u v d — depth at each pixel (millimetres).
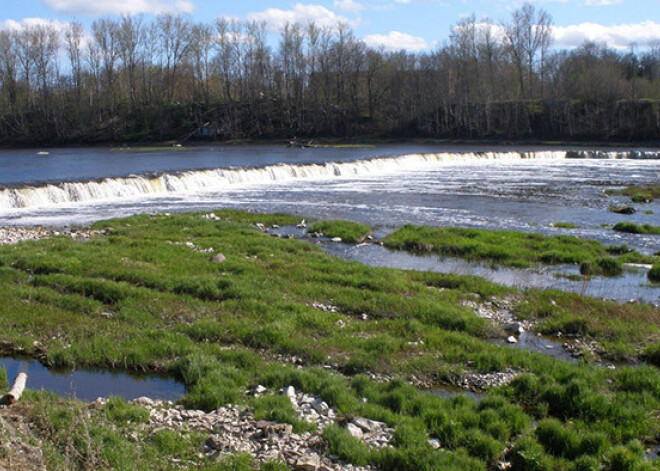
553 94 97125
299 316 15203
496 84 108000
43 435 8945
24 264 19438
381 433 9492
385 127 106812
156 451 8664
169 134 106938
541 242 25156
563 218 31859
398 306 16203
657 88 103438
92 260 20203
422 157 65188
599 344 14211
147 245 23328
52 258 20156
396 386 11516
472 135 98438
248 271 19406
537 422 10164
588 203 36719
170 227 27641
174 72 121125
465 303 17266
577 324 15195
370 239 26750
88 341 13562
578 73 101500
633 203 36688
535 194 40656
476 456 9094
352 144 96188
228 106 112688
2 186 36406
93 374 12383
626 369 12156
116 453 8367
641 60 130375
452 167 61062
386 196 40219
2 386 11352
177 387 11797
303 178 51750
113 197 40438
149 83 117750
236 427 9562
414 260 23016
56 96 113438
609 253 23953
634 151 74188
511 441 9586
